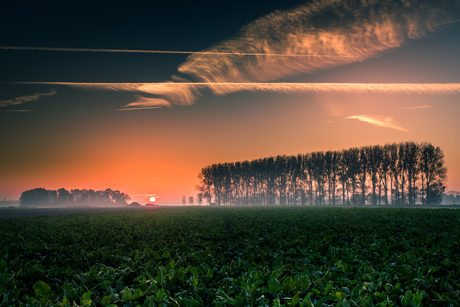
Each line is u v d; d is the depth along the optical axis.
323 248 10.32
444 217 23.77
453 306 5.04
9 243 12.84
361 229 16.14
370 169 99.31
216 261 8.89
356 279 5.95
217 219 26.28
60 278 7.10
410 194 91.06
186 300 5.03
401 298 5.18
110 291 5.71
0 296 5.52
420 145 90.06
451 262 7.62
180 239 14.02
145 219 27.25
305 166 121.56
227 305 5.09
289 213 34.12
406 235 13.22
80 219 28.30
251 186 149.25
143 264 8.16
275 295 5.28
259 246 11.02
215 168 159.12
